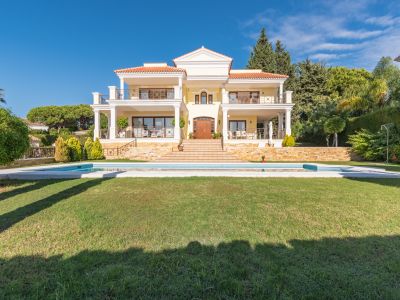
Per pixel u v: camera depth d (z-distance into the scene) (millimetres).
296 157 18875
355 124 22328
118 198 5809
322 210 4859
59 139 16766
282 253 3039
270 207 5066
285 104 22500
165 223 4090
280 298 2193
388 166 13562
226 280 2441
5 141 7141
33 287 2340
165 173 10055
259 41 43719
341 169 13125
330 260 2865
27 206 5102
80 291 2283
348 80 41125
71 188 7000
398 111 17281
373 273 2594
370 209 4930
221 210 4840
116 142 21672
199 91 27234
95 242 3344
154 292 2283
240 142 22109
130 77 23484
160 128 25828
